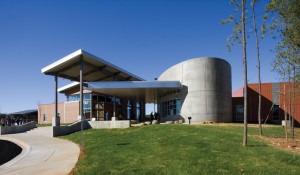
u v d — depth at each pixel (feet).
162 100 140.36
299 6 57.57
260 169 34.30
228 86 119.24
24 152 61.36
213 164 36.47
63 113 167.43
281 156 40.96
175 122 111.65
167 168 35.42
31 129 120.06
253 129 79.15
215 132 66.28
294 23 58.80
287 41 60.70
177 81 116.98
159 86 114.73
